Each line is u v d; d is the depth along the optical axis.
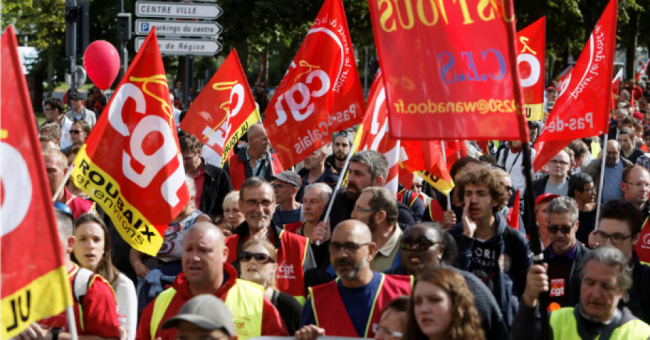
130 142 7.17
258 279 6.41
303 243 7.58
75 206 8.54
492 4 5.36
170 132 7.27
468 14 5.41
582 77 9.80
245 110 11.72
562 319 5.41
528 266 7.00
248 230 7.64
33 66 55.81
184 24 16.92
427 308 4.75
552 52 55.75
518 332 5.17
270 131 9.95
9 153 4.64
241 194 7.60
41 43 48.72
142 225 7.15
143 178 7.17
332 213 8.55
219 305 4.58
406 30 5.48
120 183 7.13
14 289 4.59
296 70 9.92
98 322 5.63
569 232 7.11
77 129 13.53
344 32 9.92
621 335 5.20
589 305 5.24
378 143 9.16
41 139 10.67
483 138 5.35
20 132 4.66
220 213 10.88
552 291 7.13
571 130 9.90
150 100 7.24
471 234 6.90
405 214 8.23
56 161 8.20
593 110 9.72
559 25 46.97
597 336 5.26
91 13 51.53
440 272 4.84
